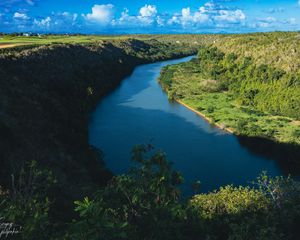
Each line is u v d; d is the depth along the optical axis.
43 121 46.06
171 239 12.16
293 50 93.44
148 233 11.81
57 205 24.98
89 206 9.62
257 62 98.50
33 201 12.09
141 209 12.08
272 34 128.38
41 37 141.50
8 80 51.22
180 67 135.75
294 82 81.25
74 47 102.12
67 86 71.56
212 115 78.62
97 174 43.53
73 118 59.28
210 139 65.56
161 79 115.81
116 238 10.46
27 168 29.05
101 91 92.69
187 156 57.91
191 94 98.56
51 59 79.06
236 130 68.31
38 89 58.41
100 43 133.12
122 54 144.00
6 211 10.95
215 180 50.72
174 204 12.25
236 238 21.39
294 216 25.75
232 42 123.62
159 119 76.62
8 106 41.81
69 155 41.50
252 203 26.39
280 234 22.34
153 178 12.49
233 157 58.06
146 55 168.00
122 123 72.69
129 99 92.75
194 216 14.91
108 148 59.69
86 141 54.50
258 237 21.06
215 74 112.56
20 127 38.47
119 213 12.36
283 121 74.19
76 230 9.58
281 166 55.47
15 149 32.38
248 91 88.50
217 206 26.89
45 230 11.12
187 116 79.62
